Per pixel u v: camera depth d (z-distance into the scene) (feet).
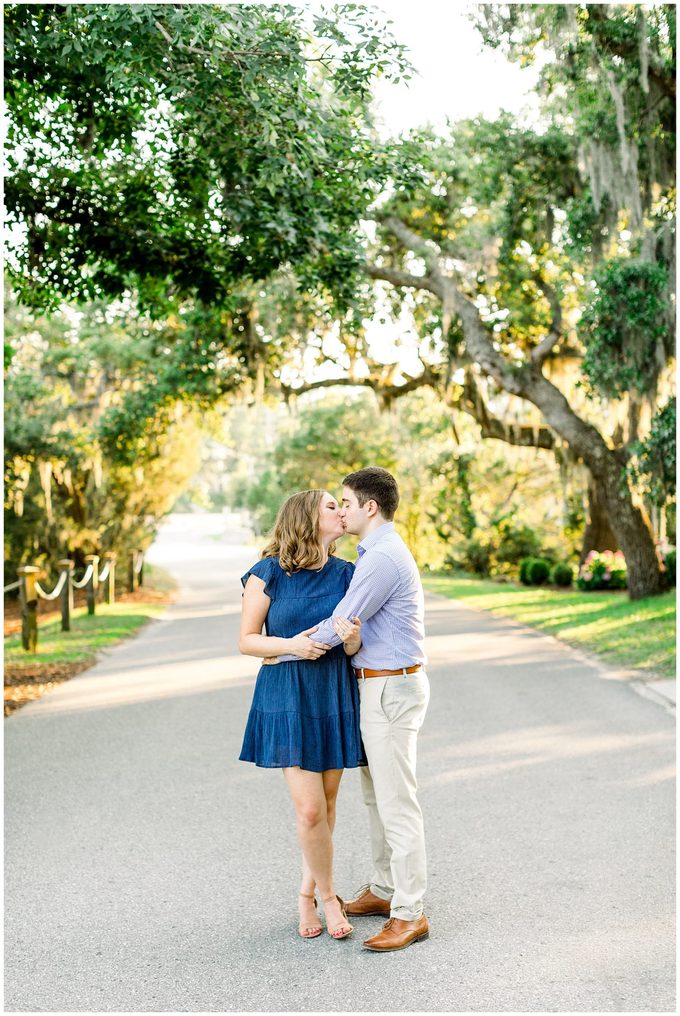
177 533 215.72
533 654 39.81
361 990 11.60
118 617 58.13
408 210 57.21
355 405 100.58
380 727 13.07
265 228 27.45
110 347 66.64
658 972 11.86
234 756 23.39
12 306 60.64
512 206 52.01
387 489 13.51
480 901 14.15
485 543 95.09
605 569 67.87
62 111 28.17
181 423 81.56
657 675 32.83
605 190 45.78
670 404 46.44
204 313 57.26
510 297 59.36
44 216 30.66
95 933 13.34
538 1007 11.06
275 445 108.06
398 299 63.36
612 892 14.35
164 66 22.34
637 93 42.14
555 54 39.70
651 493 47.91
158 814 18.72
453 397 68.13
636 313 45.24
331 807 13.78
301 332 59.31
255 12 22.26
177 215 30.83
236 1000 11.41
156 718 27.99
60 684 34.27
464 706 28.84
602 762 21.80
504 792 19.66
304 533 13.30
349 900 14.32
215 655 41.73
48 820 18.38
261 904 14.32
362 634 13.33
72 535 69.00
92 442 63.41
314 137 24.61
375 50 24.98
